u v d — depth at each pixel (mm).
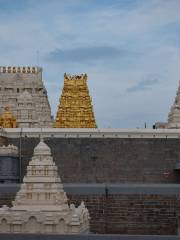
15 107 103375
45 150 51312
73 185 60969
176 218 59344
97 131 77812
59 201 49938
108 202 60312
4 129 77750
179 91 93000
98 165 77000
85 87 94875
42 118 104000
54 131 77812
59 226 48469
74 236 43188
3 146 73812
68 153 77188
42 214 49094
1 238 44500
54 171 51125
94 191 60562
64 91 94688
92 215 60219
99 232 59812
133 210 60000
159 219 59531
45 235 43875
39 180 50281
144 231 59500
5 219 49594
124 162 77125
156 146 77438
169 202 59688
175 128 86188
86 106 93750
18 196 50625
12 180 72000
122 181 76688
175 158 77125
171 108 93375
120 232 59781
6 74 107562
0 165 71438
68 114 93188
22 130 78000
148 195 59938
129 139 77688
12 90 106375
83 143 77438
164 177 76688
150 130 78062
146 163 77125
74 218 48406
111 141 77500
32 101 99688
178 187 60000
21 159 76562
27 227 49156
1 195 61188
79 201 60469
